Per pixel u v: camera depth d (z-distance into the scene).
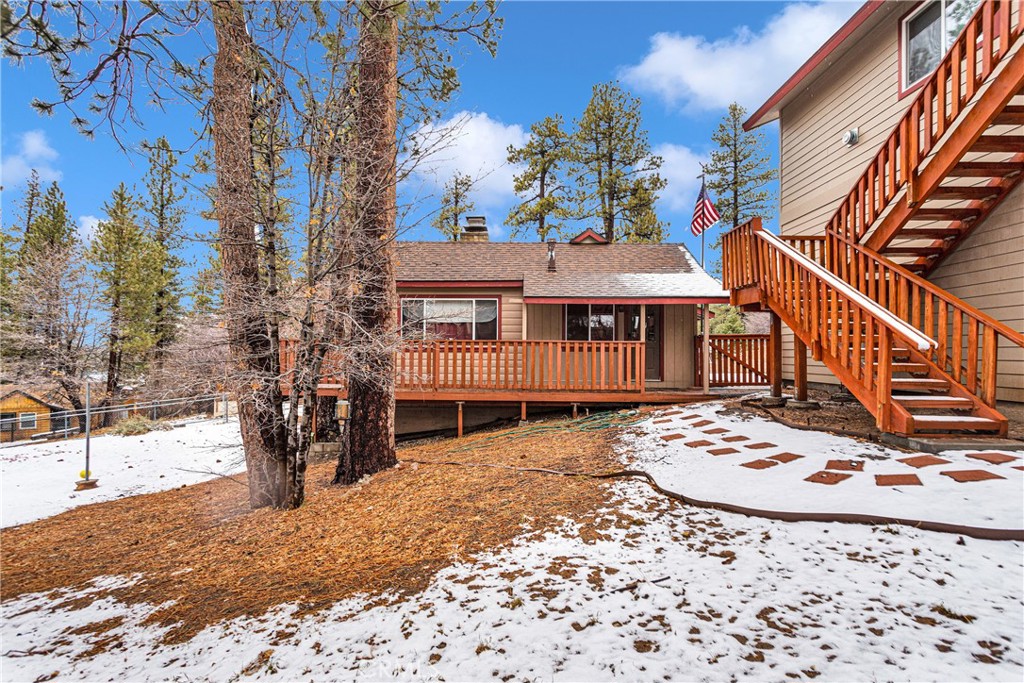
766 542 3.27
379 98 5.90
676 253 12.76
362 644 2.61
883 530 3.19
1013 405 5.70
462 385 9.40
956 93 4.96
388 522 4.48
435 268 11.73
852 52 8.55
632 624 2.56
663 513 3.90
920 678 2.02
